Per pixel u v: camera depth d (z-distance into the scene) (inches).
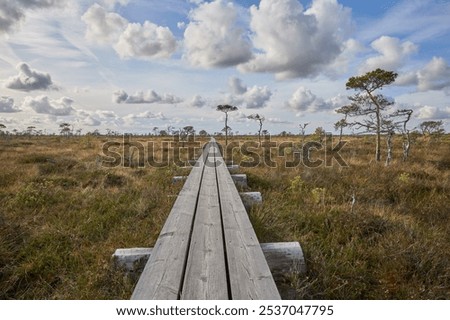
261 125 1198.9
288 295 107.9
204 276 86.7
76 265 141.3
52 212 214.2
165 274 87.6
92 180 323.9
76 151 708.0
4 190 271.9
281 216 184.2
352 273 122.6
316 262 124.4
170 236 116.5
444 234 175.3
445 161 564.4
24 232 174.1
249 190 270.5
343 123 931.3
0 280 130.3
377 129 572.7
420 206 242.2
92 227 184.2
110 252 140.9
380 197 267.4
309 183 291.1
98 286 117.3
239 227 126.6
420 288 113.5
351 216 181.0
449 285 118.0
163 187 286.7
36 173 364.5
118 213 208.2
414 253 135.6
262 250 111.3
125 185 304.0
